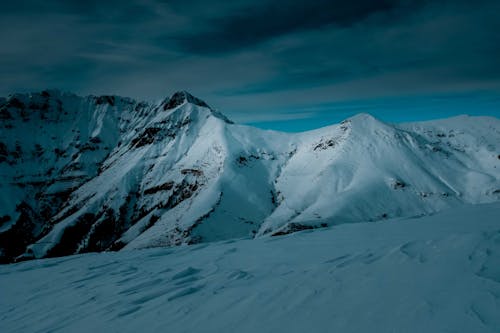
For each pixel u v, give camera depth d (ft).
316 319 16.38
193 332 17.87
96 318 23.24
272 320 17.35
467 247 21.86
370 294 17.83
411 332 13.41
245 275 29.25
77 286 34.76
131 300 26.13
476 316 13.52
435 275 18.45
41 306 29.32
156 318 21.09
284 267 29.99
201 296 24.13
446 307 14.71
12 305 31.14
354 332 14.38
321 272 23.73
